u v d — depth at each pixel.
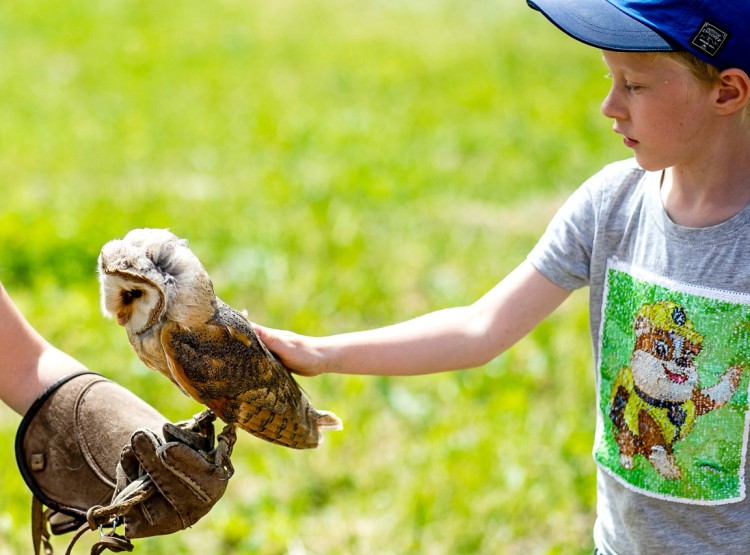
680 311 3.24
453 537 5.77
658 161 3.17
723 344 3.18
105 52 18.36
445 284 9.04
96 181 11.64
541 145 13.32
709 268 3.19
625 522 3.48
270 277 9.03
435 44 19.64
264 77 16.98
